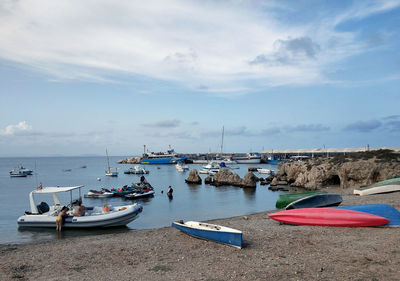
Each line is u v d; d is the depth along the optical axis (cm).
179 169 10150
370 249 1205
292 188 4934
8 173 11219
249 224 1883
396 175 3919
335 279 926
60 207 2391
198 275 1014
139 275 1041
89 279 1021
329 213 1711
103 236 1844
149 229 2083
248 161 13638
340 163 4700
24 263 1236
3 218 2806
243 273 1012
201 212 2989
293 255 1184
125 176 8600
